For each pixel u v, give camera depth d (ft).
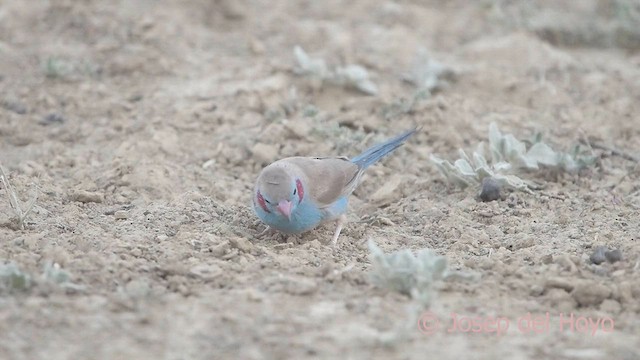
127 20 108.88
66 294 56.80
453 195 78.95
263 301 56.90
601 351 51.70
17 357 49.21
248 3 116.67
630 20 115.85
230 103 92.99
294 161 71.10
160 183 78.28
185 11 112.16
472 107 94.32
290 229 69.62
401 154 86.74
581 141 89.20
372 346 51.47
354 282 59.93
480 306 57.26
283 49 106.22
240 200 77.66
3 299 55.31
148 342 51.26
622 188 79.15
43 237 65.92
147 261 62.90
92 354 49.80
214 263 63.00
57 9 110.32
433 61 100.07
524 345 52.26
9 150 85.30
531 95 98.02
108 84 97.60
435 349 51.42
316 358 50.03
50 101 93.45
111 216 72.28
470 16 118.52
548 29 115.14
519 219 73.72
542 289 59.82
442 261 58.70
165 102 93.61
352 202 80.18
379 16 116.26
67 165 82.23
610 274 61.98
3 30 106.32
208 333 52.49
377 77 100.17
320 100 95.35
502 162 80.69
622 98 98.22
